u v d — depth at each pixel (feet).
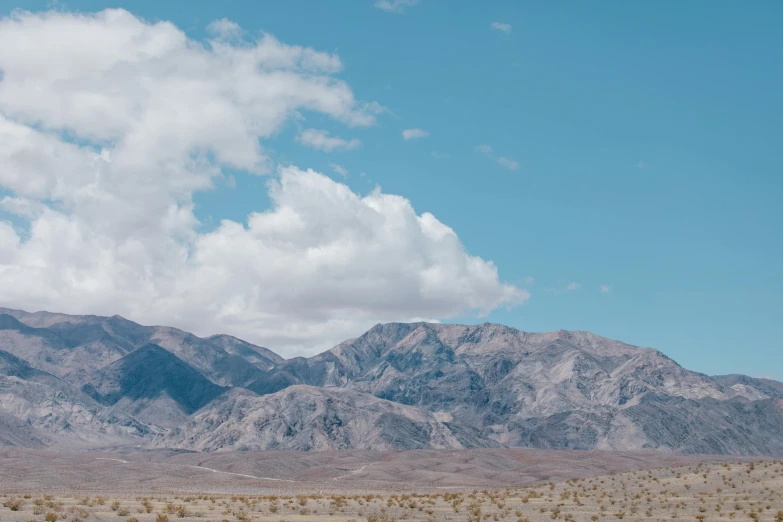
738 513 313.32
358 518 307.78
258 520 285.84
